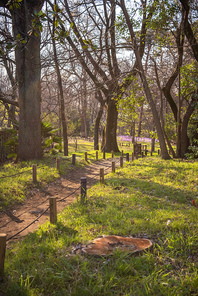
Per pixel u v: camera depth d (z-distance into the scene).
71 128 42.41
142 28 18.12
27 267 3.80
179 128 17.22
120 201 7.43
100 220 5.88
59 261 3.93
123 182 9.98
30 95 14.53
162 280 3.46
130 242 4.46
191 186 9.02
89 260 3.86
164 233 4.92
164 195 8.05
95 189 9.34
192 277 3.51
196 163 13.45
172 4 14.54
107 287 3.29
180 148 17.31
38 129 15.11
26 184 9.50
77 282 3.41
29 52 13.82
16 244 4.84
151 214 6.12
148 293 3.19
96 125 30.45
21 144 14.83
